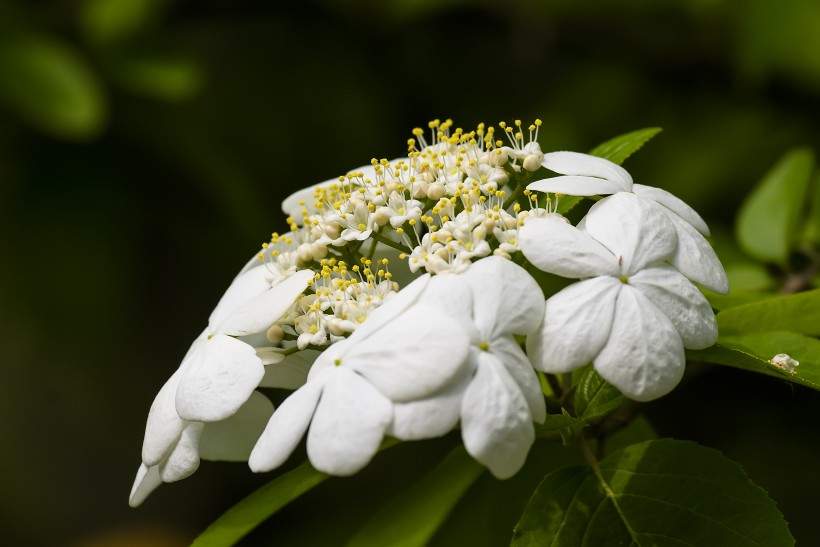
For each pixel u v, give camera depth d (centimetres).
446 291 53
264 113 92
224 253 93
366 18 92
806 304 58
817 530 83
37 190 88
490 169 58
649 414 86
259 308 56
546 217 55
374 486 93
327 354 54
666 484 56
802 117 88
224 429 58
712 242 71
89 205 89
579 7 90
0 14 80
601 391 56
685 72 90
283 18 92
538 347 53
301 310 57
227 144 91
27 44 78
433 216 59
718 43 88
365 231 57
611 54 91
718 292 55
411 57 94
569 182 56
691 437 87
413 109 94
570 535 55
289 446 53
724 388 86
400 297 54
